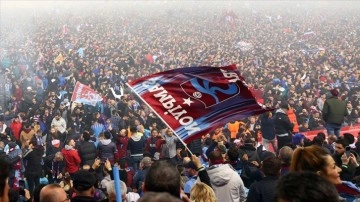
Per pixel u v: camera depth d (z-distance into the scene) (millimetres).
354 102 23812
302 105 23453
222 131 18562
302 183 2572
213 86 6363
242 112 6254
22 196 9172
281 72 35312
